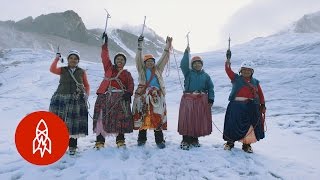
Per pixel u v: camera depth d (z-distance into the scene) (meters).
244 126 6.97
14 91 24.27
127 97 6.82
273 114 12.30
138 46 7.24
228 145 7.18
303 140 8.67
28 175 5.89
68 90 6.58
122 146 6.94
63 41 140.38
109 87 6.81
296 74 19.25
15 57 45.34
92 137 8.24
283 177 6.05
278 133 9.46
